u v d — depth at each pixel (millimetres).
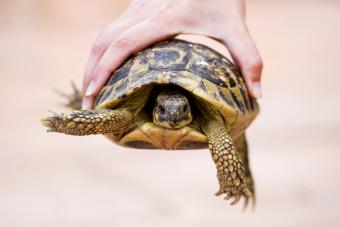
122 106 3529
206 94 3418
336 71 10984
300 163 7457
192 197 6688
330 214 6270
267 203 6562
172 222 6152
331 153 7691
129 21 3758
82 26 13352
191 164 7562
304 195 6703
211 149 3457
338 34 13195
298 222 6113
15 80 10555
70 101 4520
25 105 9461
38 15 13781
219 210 6438
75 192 6785
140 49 3639
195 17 3750
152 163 7574
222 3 3795
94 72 3623
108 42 3699
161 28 3664
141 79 3428
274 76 10883
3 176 7133
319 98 9711
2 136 8320
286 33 13305
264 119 8906
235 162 3438
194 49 3697
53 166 7418
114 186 6930
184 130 3436
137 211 6375
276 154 7715
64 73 10914
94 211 6371
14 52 11906
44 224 6090
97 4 14375
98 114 3336
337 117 8883
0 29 13133
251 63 3709
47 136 8383
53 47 12211
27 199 6613
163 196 6703
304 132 8367
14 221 6129
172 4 3738
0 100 9688
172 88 3635
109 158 7684
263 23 14102
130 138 3492
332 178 7062
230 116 3514
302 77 10781
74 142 8203
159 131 3439
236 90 3617
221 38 3756
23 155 7730
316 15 14758
